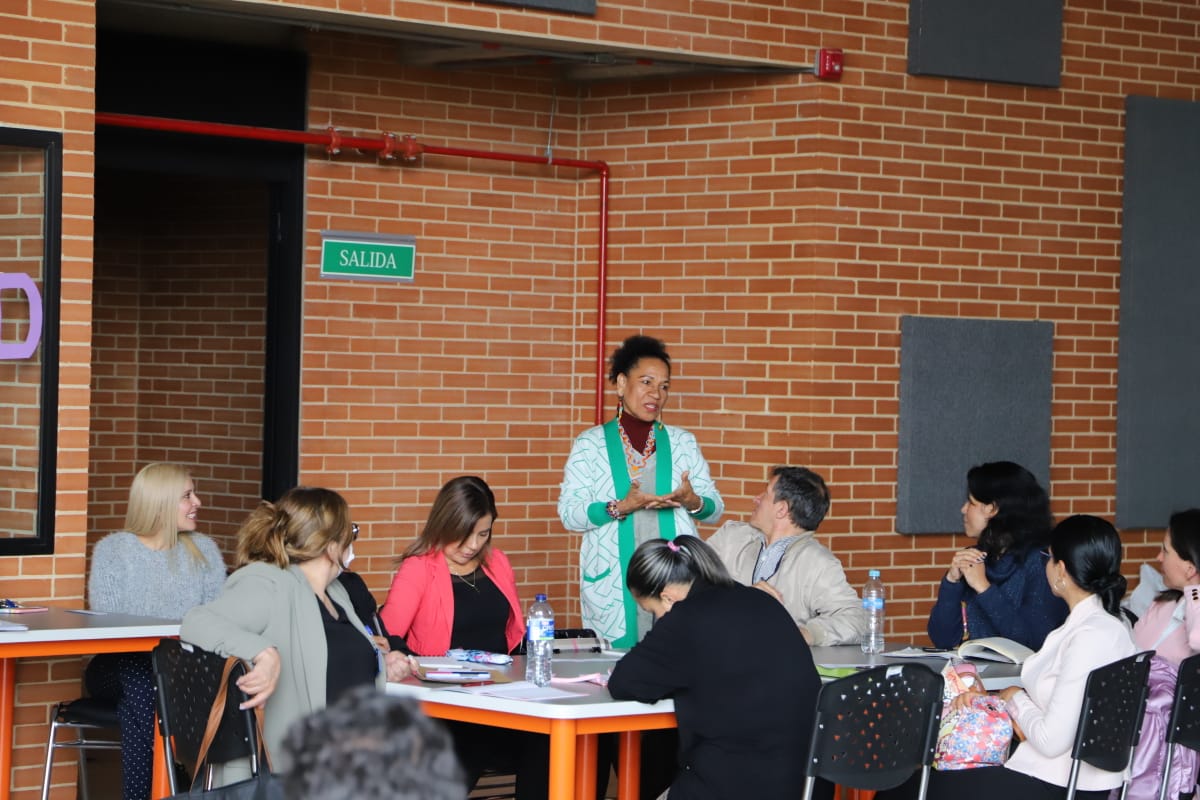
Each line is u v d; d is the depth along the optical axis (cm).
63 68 570
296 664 420
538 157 769
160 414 848
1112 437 784
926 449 725
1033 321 754
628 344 599
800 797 409
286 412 732
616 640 583
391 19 617
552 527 791
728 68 707
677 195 748
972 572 546
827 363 707
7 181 566
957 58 727
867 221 714
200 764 389
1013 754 456
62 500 573
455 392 766
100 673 549
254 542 432
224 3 598
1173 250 790
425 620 523
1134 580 789
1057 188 761
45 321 570
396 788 165
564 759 409
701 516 587
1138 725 452
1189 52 795
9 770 524
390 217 749
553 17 648
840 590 544
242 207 811
